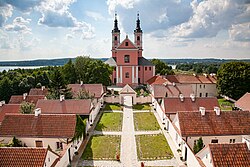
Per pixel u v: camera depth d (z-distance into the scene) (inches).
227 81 2871.6
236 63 2945.4
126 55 3806.6
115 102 2807.6
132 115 2287.2
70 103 1924.2
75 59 3476.9
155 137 1697.8
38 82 3934.5
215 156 930.7
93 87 2640.3
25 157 960.3
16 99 2294.5
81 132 1553.9
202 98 1939.0
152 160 1346.0
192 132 1366.9
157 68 4603.8
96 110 2267.5
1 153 976.9
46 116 1455.5
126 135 1748.3
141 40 4168.3
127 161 1338.6
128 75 3855.8
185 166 1273.4
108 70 3336.6
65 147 1283.2
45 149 983.6
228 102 2898.6
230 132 1384.1
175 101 1899.6
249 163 917.8
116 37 4252.0
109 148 1514.5
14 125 1427.2
